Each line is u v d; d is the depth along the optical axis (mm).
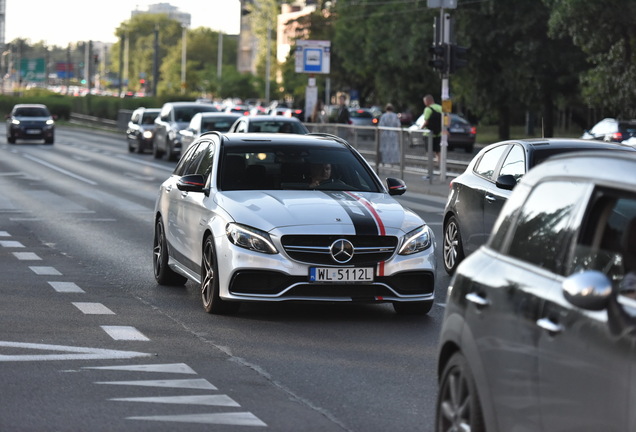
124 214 42562
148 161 82875
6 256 30203
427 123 61625
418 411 13992
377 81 142750
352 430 13078
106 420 13414
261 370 16406
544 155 25281
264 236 20203
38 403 14242
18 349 17672
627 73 82125
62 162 79312
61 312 21266
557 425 8914
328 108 155000
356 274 20188
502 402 9898
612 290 8250
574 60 108500
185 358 17203
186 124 83188
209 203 21828
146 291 24234
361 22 153875
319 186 22453
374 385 15469
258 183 22344
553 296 9195
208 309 21297
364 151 67500
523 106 124938
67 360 16906
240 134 23812
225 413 13820
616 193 8984
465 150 105625
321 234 20125
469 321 10641
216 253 20797
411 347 18281
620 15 79938
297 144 23422
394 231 20516
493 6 107938
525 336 9492
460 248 27750
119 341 18469
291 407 14164
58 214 42375
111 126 165625
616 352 8133
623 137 70375
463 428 10734
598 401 8320
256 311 21719
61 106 197750
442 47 59031
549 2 86938
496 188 26125
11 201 47938
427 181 60219
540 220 9984
